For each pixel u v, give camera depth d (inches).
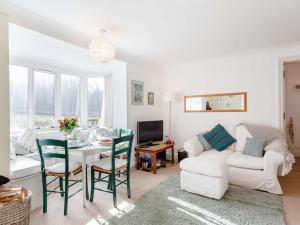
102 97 186.2
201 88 184.4
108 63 163.9
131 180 134.5
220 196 101.8
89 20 99.9
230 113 169.6
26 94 148.3
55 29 105.8
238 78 165.6
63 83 171.5
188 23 103.5
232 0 82.0
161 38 125.0
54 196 111.6
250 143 131.7
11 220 64.7
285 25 107.0
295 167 160.1
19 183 93.1
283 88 150.6
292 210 92.5
